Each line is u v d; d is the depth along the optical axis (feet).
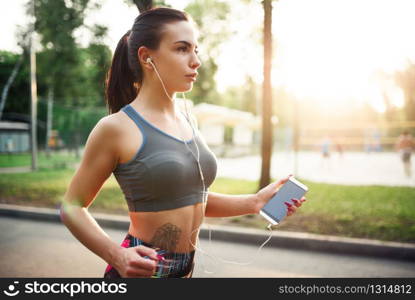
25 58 78.18
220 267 15.97
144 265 3.91
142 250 4.05
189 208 4.53
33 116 50.65
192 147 4.58
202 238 20.97
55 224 23.81
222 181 40.24
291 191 5.36
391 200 28.25
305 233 19.99
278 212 5.24
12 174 43.88
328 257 17.76
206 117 82.74
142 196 4.35
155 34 4.45
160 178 4.26
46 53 71.05
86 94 94.63
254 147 112.88
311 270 15.70
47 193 30.91
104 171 4.41
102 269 15.37
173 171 4.30
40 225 23.45
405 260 17.37
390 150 126.31
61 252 17.69
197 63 4.53
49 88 85.35
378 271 15.64
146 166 4.26
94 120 97.14
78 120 98.37
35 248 18.31
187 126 4.86
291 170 57.31
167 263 4.42
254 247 19.36
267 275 14.96
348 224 21.36
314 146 129.59
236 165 66.39
